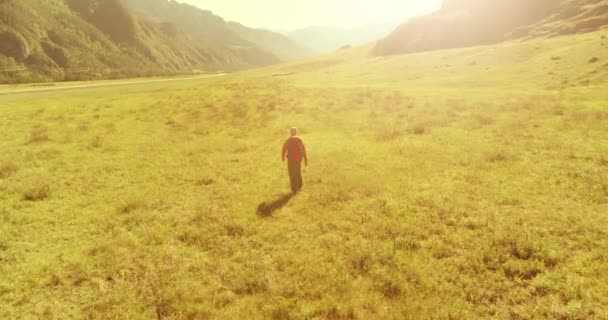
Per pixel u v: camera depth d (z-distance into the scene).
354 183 11.43
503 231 7.78
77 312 6.28
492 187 10.41
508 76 36.44
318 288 6.39
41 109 30.28
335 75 57.41
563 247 7.12
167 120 25.12
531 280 6.29
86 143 19.06
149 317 6.02
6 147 18.45
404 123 19.75
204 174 13.62
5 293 6.84
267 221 9.38
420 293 6.13
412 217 8.97
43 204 11.21
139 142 19.08
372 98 29.05
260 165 14.49
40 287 7.03
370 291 6.30
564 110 18.92
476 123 18.17
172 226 9.48
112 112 29.06
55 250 8.39
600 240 7.23
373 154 14.59
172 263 7.61
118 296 6.58
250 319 5.79
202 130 21.55
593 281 6.05
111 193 12.04
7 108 32.47
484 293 6.09
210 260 7.72
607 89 24.52
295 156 11.13
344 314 5.75
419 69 49.34
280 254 7.72
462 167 12.33
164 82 77.44
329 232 8.62
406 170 12.41
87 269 7.45
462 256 7.14
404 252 7.41
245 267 7.34
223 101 32.22
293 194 11.20
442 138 16.17
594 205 8.76
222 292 6.58
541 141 14.36
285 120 23.06
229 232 8.98
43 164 15.52
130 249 8.27
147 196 11.64
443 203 9.52
